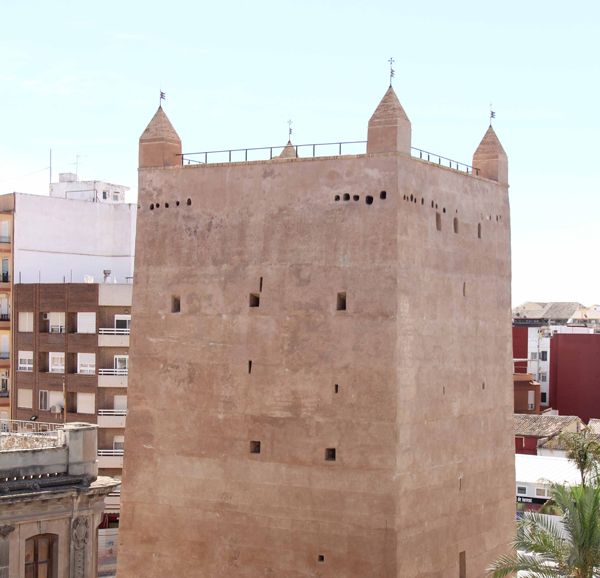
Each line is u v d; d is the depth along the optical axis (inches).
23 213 3558.1
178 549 2004.2
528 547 1718.8
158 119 2097.7
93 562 1678.2
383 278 1855.3
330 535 1872.5
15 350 3385.8
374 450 1846.7
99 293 3238.2
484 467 2132.1
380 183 1866.4
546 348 5251.0
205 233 2014.0
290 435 1909.4
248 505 1941.4
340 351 1878.7
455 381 2032.5
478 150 2261.3
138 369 2060.8
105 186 4254.4
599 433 4072.3
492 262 2193.7
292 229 1930.4
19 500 1568.7
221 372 1978.3
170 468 2017.7
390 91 1888.5
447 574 1990.7
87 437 1689.2
